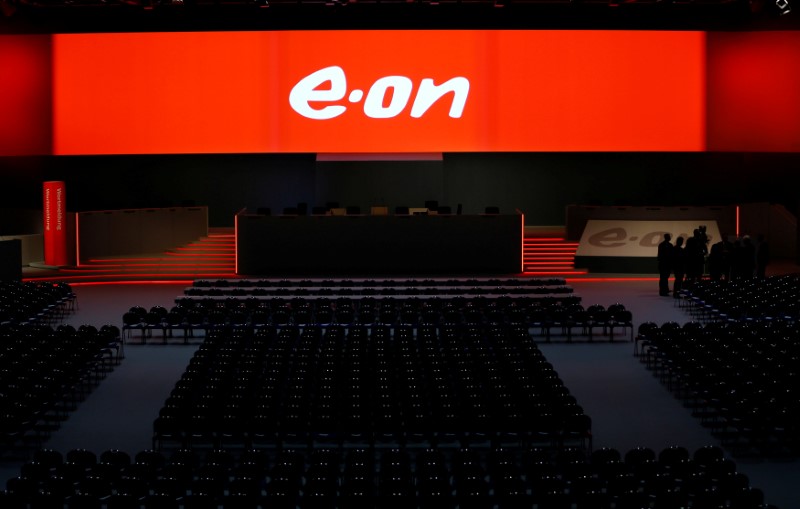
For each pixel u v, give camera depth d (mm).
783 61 32969
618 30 33406
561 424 16125
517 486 13062
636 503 12641
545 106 33688
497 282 27844
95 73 33688
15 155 34250
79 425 17766
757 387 16922
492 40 33500
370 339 21344
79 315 25953
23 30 33875
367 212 34438
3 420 16047
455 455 14227
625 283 30297
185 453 14297
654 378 20594
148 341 23844
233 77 33688
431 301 24594
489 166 37250
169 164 37031
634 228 31906
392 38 33500
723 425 16859
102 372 21000
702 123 33656
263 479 14148
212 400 16891
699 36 33406
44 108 33812
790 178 35688
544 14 33938
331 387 17391
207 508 12750
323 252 31312
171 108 33781
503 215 31234
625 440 16891
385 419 16172
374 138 33875
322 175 34375
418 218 31234
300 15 33969
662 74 33562
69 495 13383
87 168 36844
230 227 37156
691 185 36969
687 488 13227
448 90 33656
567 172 37219
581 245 31797
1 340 20266
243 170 37031
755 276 29406
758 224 34156
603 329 24391
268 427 16125
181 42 33562
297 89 33688
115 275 31438
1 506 12258
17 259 28594
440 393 17250
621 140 33781
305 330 21812
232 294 26484
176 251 33000
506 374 18422
